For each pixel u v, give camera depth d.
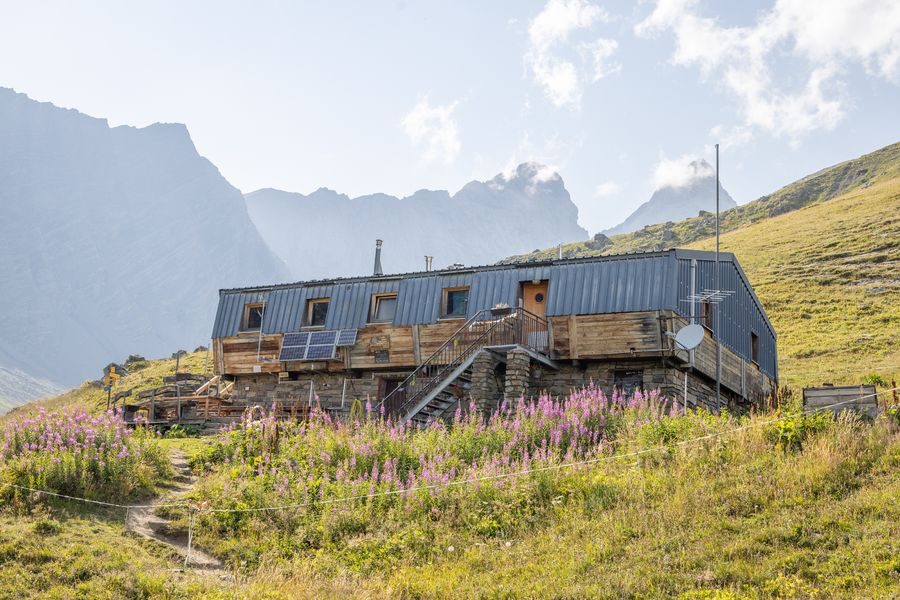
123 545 18.20
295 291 38.38
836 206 97.50
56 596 15.59
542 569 16.67
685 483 19.36
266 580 17.09
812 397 22.06
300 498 21.39
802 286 66.69
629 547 16.78
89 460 21.50
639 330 31.50
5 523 18.31
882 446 19.20
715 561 15.66
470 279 34.78
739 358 37.06
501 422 25.45
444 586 16.56
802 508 17.09
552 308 32.84
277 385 38.34
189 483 23.52
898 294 60.44
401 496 20.77
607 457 22.03
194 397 37.88
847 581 14.23
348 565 18.33
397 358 35.38
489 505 20.08
